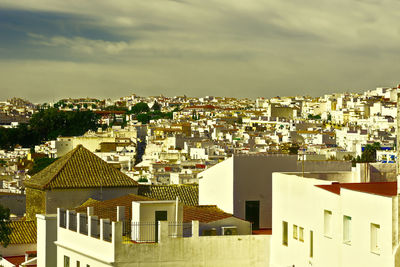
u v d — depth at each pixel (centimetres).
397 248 3488
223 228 5006
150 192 7150
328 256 4053
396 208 3512
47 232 5809
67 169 7269
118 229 4631
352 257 3806
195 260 4747
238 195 5581
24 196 10019
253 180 5616
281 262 4616
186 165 19238
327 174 4922
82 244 5141
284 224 4597
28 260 6444
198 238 4756
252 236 4841
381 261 3575
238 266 4812
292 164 5719
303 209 4359
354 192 3800
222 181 5753
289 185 4528
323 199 4125
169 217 5034
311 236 4275
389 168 5022
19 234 6912
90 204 6088
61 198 7062
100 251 4853
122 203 5850
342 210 3912
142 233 4912
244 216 5578
